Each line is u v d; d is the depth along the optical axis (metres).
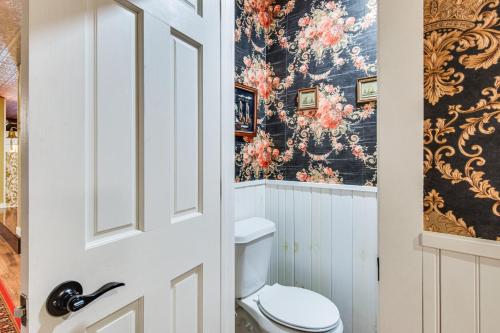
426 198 0.61
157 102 0.79
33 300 0.51
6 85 4.26
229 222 1.15
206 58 1.01
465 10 0.57
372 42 1.56
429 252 0.61
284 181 1.91
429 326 0.61
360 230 1.61
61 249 0.56
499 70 0.54
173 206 0.86
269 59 1.99
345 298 1.67
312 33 1.79
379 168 0.67
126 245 0.70
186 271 0.91
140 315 0.74
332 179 1.71
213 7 1.05
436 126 0.60
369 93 1.57
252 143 1.88
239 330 1.59
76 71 0.59
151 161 0.77
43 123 0.53
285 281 1.91
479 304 0.56
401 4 0.63
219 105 1.08
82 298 0.58
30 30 0.51
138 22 0.74
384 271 0.66
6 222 4.21
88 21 0.61
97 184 0.63
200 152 0.98
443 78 0.59
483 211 0.56
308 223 1.81
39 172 0.52
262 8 1.96
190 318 0.93
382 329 0.67
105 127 0.65
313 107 1.78
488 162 0.55
